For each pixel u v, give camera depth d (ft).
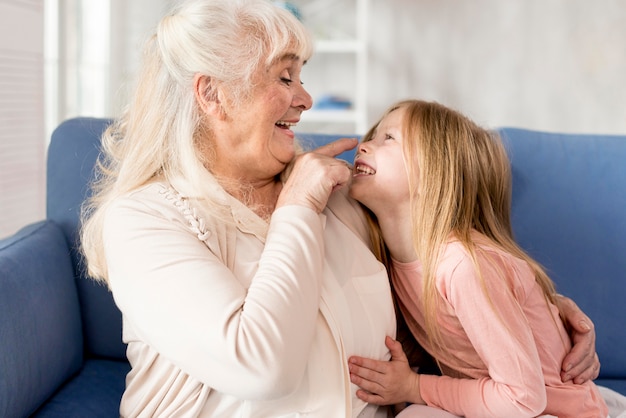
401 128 4.56
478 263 4.14
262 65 4.17
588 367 4.64
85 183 5.72
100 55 11.01
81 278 5.65
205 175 4.17
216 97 4.20
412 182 4.44
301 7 14.35
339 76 14.62
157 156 4.32
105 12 10.91
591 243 5.69
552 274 5.67
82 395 5.02
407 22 14.29
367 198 4.53
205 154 4.34
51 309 4.86
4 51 7.43
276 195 4.67
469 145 4.57
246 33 4.17
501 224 4.86
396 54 14.42
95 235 4.36
